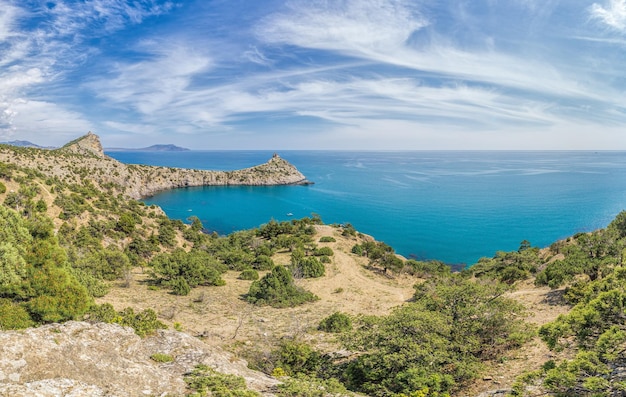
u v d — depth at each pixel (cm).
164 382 1450
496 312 2430
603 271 3372
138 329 1933
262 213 17762
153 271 5294
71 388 1166
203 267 5456
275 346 2841
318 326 3647
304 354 2544
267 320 3800
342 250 8881
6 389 1032
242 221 16175
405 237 12619
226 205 19912
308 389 1666
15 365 1148
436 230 13512
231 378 1586
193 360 1775
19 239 2148
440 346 2033
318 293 5506
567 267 3791
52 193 8538
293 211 18050
